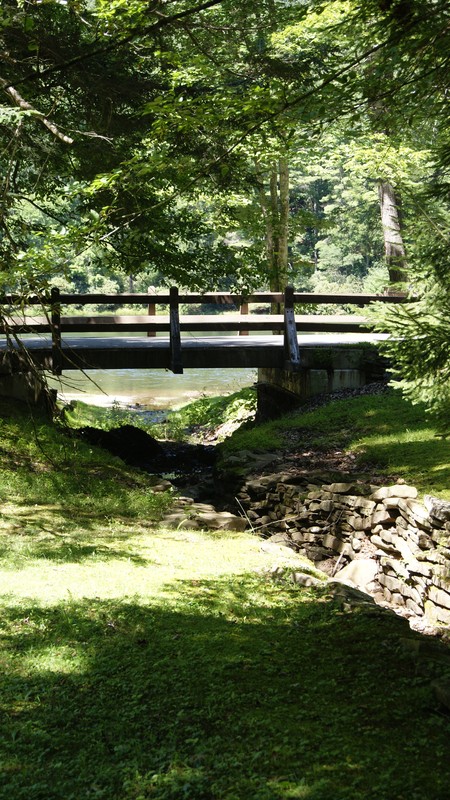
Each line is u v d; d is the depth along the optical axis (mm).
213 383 32969
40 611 6695
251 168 23766
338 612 7027
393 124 7621
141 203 13117
